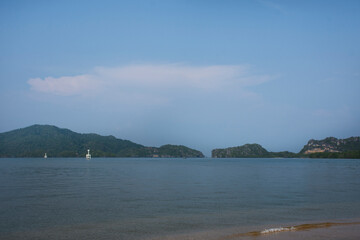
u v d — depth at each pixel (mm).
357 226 17500
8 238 15680
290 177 60156
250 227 17812
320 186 41281
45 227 17859
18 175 62781
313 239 14938
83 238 15688
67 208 23750
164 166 125812
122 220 19703
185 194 32250
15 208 23656
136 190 35750
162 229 17375
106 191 34562
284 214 21672
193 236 15844
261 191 35156
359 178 57125
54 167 107938
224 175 66812
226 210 23250
